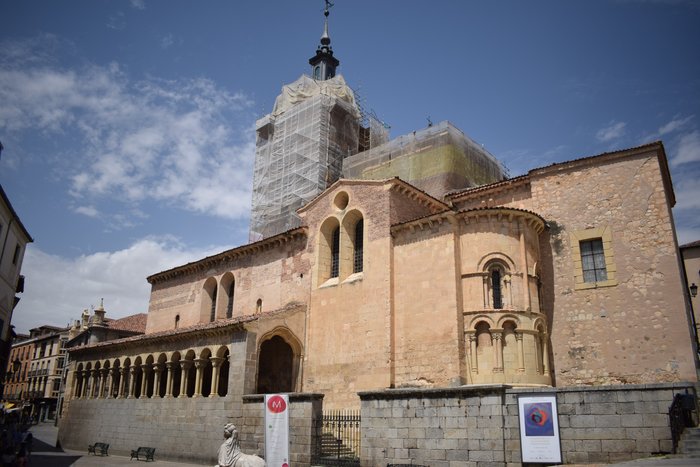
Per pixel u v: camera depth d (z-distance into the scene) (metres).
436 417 22.03
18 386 101.38
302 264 38.62
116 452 39.09
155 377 38.22
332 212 37.38
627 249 28.53
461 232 30.58
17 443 33.38
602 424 18.64
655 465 15.34
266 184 56.19
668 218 27.84
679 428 17.69
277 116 58.62
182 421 34.56
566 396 19.50
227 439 18.25
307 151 52.72
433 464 21.64
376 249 33.47
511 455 20.00
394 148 47.09
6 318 41.06
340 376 32.84
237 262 45.19
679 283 26.67
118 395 41.34
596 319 28.34
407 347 30.48
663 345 26.31
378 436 23.45
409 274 31.70
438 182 42.22
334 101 54.53
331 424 28.66
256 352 32.53
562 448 19.09
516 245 29.50
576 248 29.92
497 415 20.53
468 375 28.06
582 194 30.62
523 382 27.00
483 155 46.75
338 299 34.69
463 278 29.70
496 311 28.25
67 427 45.41
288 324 35.06
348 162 50.88
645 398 18.22
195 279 49.34
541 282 30.27
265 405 22.14
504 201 33.84
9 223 38.41
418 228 32.06
